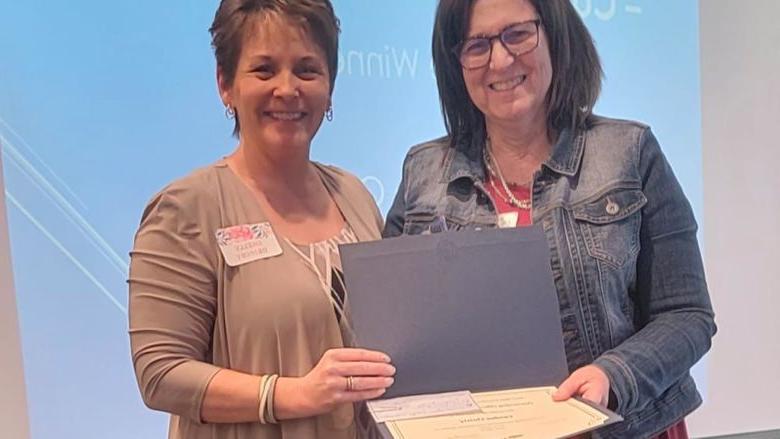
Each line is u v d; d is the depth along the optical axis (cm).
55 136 170
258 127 102
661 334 96
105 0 171
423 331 93
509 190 108
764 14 209
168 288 97
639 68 204
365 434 105
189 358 97
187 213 98
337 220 113
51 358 174
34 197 170
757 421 217
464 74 106
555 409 86
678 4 205
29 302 172
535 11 101
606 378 90
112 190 175
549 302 95
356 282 94
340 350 91
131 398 181
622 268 99
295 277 99
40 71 168
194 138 180
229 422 97
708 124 210
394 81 192
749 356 218
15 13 165
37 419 174
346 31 187
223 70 104
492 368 94
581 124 107
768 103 212
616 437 97
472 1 102
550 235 101
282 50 99
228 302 98
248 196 104
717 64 209
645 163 102
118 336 179
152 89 176
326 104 106
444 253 95
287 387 93
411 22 192
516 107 102
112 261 177
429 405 89
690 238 101
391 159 194
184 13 176
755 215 215
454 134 115
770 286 217
